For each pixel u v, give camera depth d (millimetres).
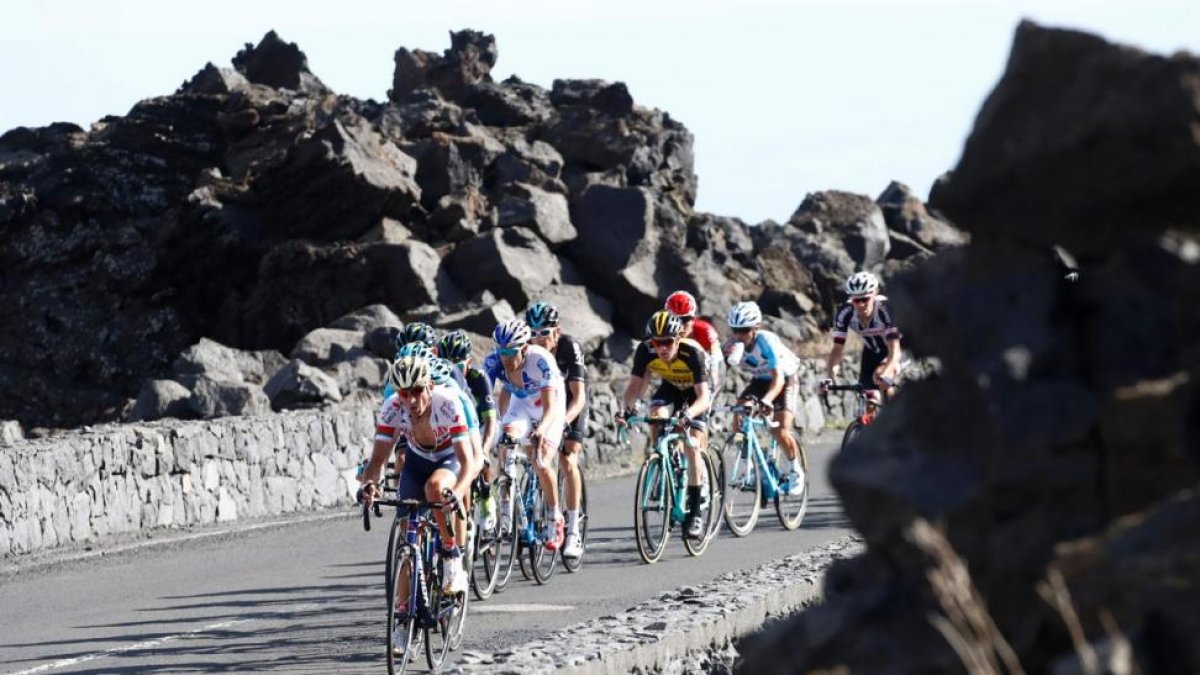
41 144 100750
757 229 109188
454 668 15477
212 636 24469
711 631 18922
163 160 94688
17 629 26422
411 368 20031
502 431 28312
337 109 96438
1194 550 7762
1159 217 8945
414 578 20172
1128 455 8477
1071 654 8344
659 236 88125
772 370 35688
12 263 88875
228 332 85000
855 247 111250
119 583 31859
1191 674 7531
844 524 38281
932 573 8219
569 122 100188
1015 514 8758
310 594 29047
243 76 104562
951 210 9445
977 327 9102
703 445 32125
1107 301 8984
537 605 26375
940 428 9227
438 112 97312
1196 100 8570
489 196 90062
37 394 84250
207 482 42688
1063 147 8891
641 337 85750
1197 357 8547
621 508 44156
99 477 39000
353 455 49125
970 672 8531
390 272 80562
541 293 82812
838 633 9148
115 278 87812
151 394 56656
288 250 81938
